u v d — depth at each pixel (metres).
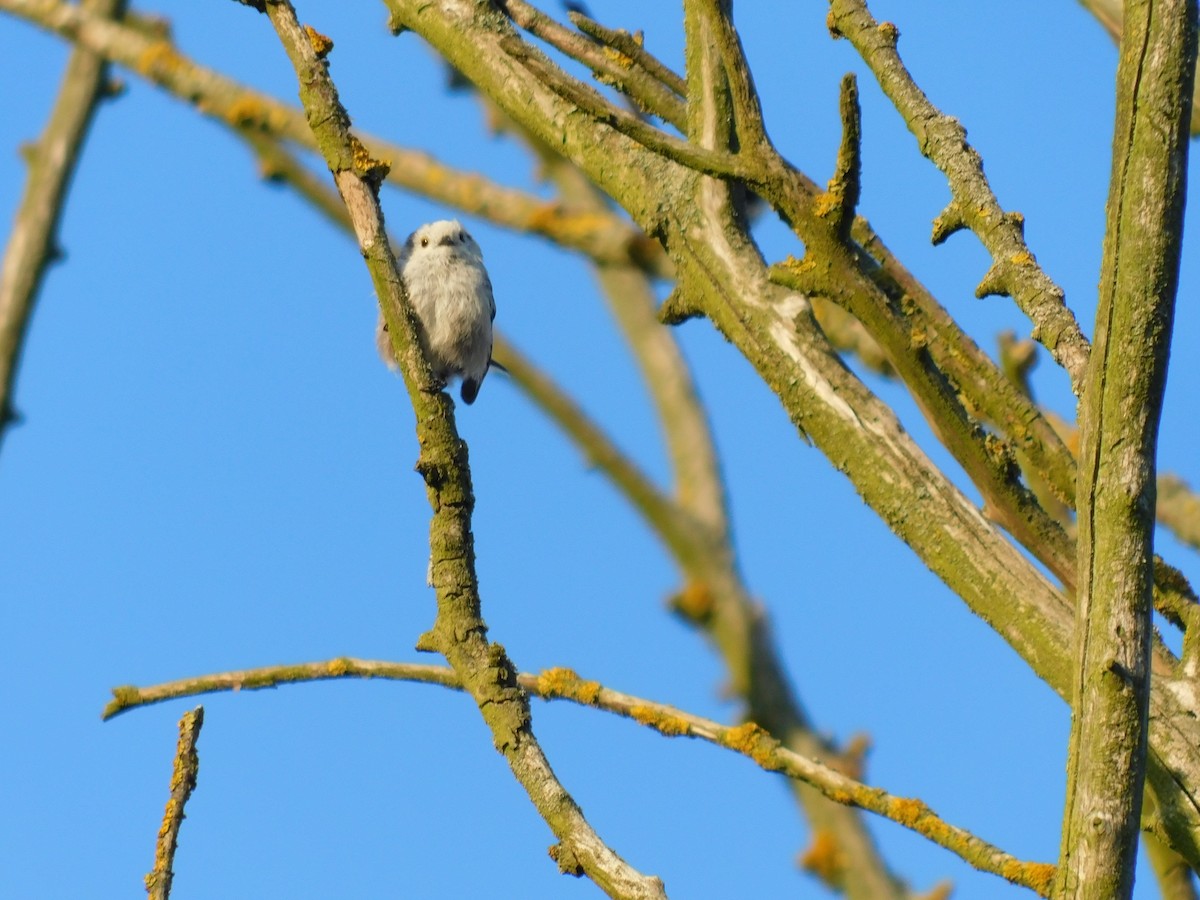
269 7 7.14
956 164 7.57
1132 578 5.64
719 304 8.08
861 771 9.05
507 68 8.99
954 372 7.39
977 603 7.10
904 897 8.64
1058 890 5.64
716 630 9.60
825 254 7.50
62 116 11.39
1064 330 6.95
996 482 7.20
